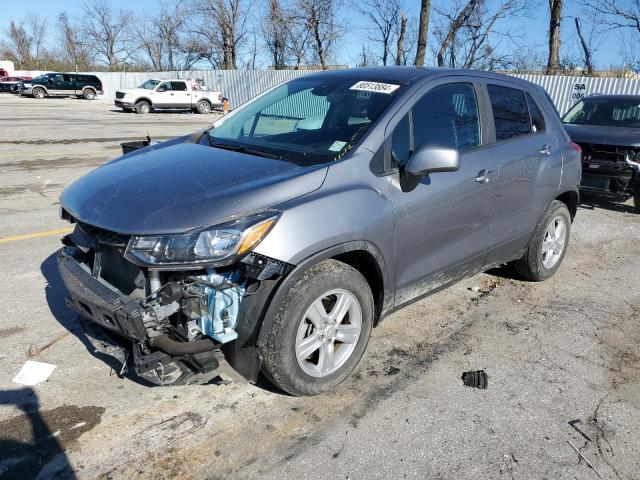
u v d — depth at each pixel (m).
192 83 30.70
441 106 3.85
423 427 3.04
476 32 23.48
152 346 2.83
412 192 3.47
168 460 2.70
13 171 9.71
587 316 4.53
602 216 8.02
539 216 4.78
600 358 3.86
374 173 3.31
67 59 68.62
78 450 2.74
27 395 3.15
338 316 3.18
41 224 6.46
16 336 3.81
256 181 3.01
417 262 3.63
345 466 2.72
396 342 3.97
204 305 2.75
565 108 20.91
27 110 26.19
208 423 2.98
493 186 4.09
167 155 3.58
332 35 32.84
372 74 4.03
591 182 8.09
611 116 9.12
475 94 4.15
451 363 3.71
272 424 3.00
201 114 30.73
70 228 6.32
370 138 3.37
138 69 60.88
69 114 25.09
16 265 5.11
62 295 4.48
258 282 2.84
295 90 4.24
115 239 2.79
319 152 3.38
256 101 4.45
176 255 2.64
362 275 3.24
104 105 33.72
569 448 2.92
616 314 4.59
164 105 29.80
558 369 3.69
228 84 35.72
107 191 3.08
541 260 5.03
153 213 2.76
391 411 3.16
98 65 65.31
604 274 5.54
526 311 4.58
